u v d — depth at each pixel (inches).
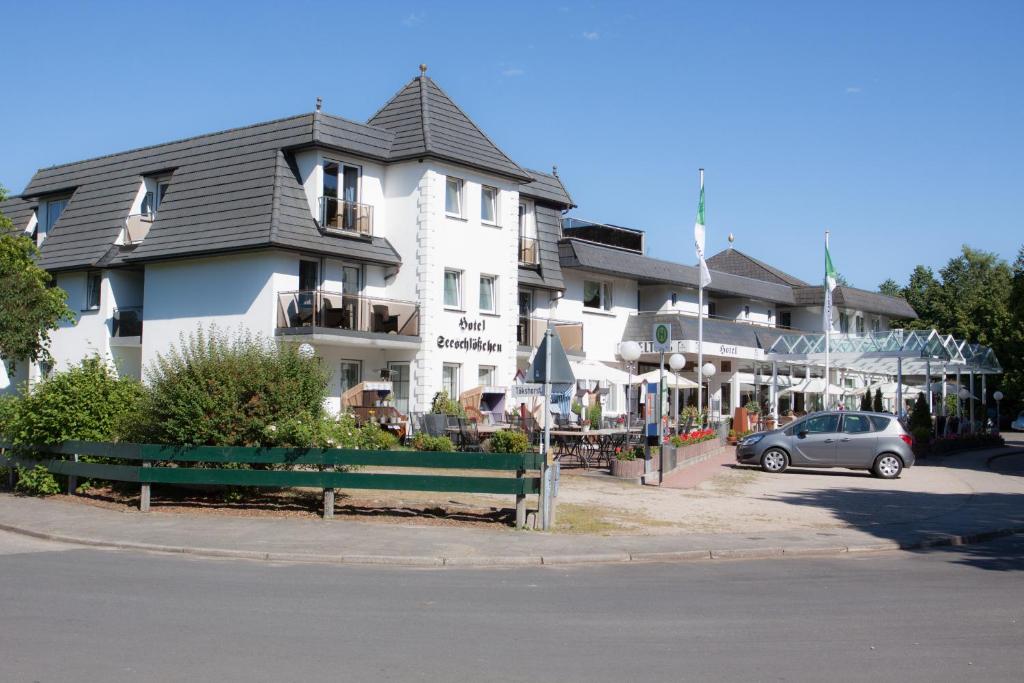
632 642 309.1
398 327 1156.5
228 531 537.6
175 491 663.8
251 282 1106.7
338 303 1095.0
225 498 638.5
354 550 485.4
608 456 1011.9
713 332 1708.9
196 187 1193.4
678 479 893.8
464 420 977.5
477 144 1258.6
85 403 684.7
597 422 1273.4
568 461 1031.6
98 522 567.2
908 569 478.3
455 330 1206.9
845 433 1002.7
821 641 314.0
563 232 1699.1
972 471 1115.3
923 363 1598.2
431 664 276.1
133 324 1233.4
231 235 1106.1
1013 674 275.9
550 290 1469.0
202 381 628.4
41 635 301.0
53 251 1307.8
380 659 280.1
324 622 327.9
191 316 1157.7
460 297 1227.9
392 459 584.7
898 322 2645.2
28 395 700.0
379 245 1192.2
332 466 616.7
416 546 500.1
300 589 390.9
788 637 319.3
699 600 385.1
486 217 1283.2
